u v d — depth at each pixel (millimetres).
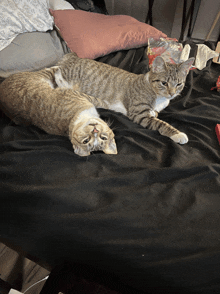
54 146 523
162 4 1340
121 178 457
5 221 428
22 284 534
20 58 684
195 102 678
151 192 441
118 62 827
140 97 672
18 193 425
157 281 370
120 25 875
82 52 769
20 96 610
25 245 443
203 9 1276
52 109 604
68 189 434
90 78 725
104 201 431
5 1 702
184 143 562
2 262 564
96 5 1173
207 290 355
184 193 446
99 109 698
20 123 608
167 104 698
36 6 773
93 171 486
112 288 360
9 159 482
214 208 423
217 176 471
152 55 790
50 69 716
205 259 361
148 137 572
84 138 556
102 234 390
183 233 388
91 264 396
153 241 381
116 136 584
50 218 403
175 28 1389
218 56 841
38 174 465
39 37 748
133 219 403
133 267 375
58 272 379
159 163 508
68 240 396
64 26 799
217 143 566
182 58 791
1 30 668
